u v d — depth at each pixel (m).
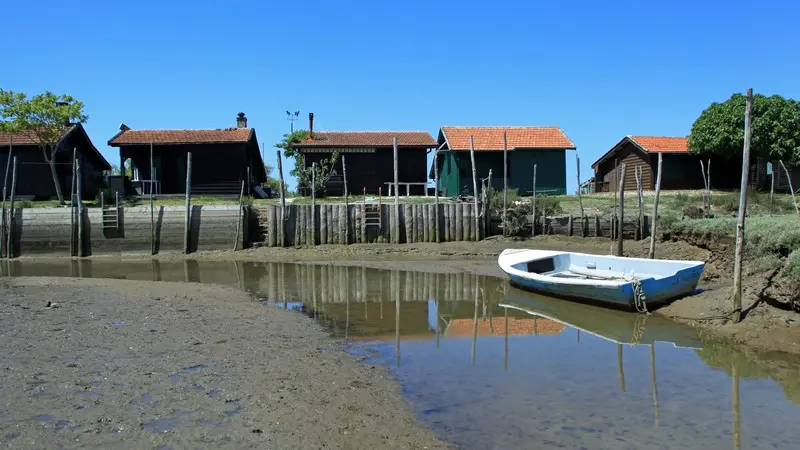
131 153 32.34
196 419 6.36
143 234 24.73
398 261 21.78
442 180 38.19
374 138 34.19
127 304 12.60
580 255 16.33
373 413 6.80
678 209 26.05
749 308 10.84
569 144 34.97
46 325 10.35
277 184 51.72
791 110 31.64
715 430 6.48
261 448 5.74
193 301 13.36
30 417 6.26
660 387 7.88
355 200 29.08
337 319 12.28
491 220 25.98
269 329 10.90
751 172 35.47
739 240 10.49
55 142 27.80
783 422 6.71
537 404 7.23
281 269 20.36
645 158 35.91
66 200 30.22
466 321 12.19
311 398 7.18
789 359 9.09
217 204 27.30
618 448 6.01
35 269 21.05
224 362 8.51
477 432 6.36
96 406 6.63
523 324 11.87
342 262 21.75
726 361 9.09
